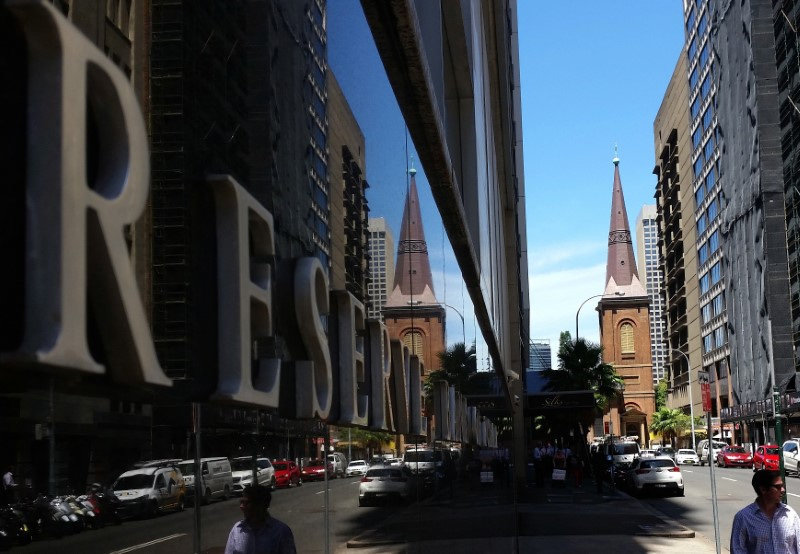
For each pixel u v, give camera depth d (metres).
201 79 1.76
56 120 1.15
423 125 5.38
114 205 1.28
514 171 34.03
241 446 1.94
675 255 129.62
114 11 1.43
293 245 2.35
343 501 2.89
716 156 99.94
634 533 21.00
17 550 1.16
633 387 136.75
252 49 2.07
